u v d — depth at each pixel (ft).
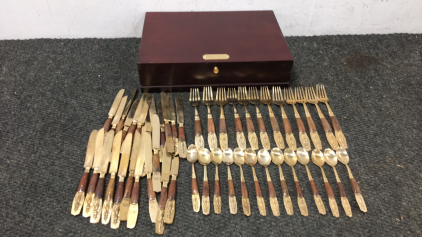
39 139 3.33
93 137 3.27
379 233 2.72
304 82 4.07
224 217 2.77
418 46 4.70
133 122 3.35
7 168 3.08
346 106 3.78
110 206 2.75
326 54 4.53
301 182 3.03
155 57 3.52
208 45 3.73
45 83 3.95
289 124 3.45
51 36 4.66
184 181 2.99
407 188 3.02
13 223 2.69
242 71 3.63
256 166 3.13
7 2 4.17
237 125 3.41
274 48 3.72
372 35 4.89
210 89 3.77
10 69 4.12
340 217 2.80
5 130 3.41
